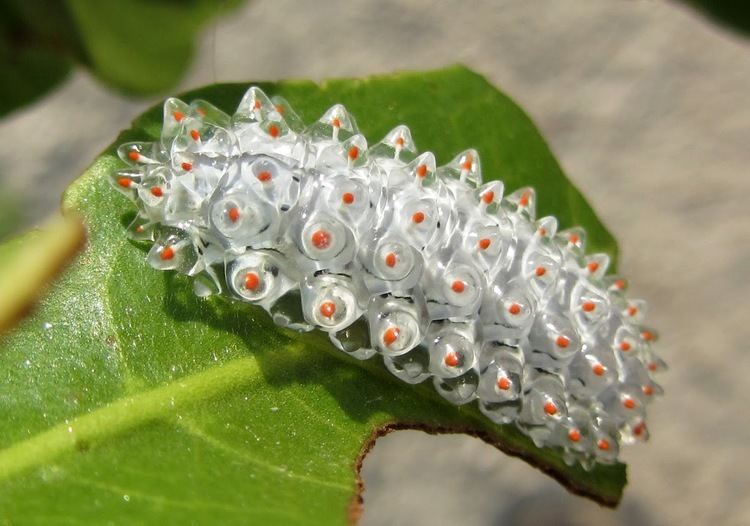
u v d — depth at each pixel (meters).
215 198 0.07
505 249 0.08
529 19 0.17
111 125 0.17
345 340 0.07
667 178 0.16
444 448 0.16
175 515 0.07
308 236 0.07
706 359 0.16
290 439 0.07
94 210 0.07
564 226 0.08
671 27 0.17
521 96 0.17
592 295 0.08
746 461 0.15
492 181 0.08
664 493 0.15
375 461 0.16
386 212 0.07
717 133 0.17
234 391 0.07
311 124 0.08
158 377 0.07
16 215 0.16
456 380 0.08
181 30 0.07
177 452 0.07
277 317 0.07
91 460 0.07
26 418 0.07
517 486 0.15
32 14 0.07
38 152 0.17
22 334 0.07
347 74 0.17
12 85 0.08
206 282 0.07
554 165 0.08
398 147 0.08
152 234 0.07
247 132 0.07
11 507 0.07
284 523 0.07
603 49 0.17
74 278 0.07
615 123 0.17
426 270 0.07
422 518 0.15
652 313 0.16
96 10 0.07
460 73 0.08
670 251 0.16
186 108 0.07
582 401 0.08
